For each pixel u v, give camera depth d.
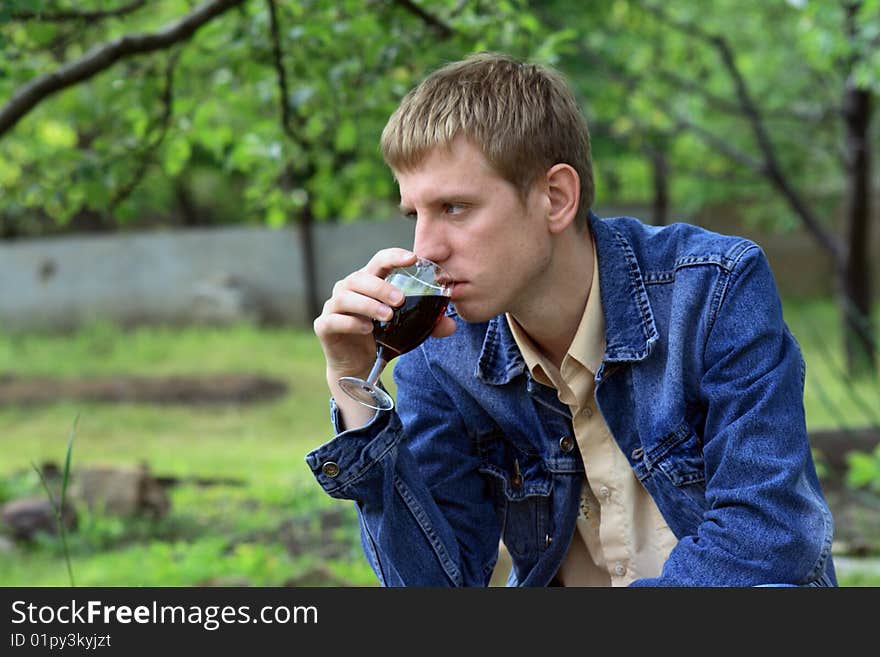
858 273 14.35
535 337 2.68
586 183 2.54
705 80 15.98
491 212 2.36
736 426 2.37
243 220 29.41
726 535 2.31
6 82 5.80
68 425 13.67
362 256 22.94
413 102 2.42
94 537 7.68
